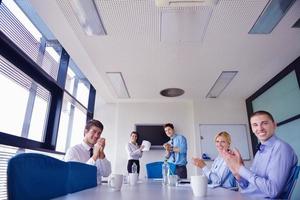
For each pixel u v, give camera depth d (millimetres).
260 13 2309
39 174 939
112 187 1464
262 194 1409
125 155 5039
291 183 1368
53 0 2158
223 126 5059
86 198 1022
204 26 2521
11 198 759
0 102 2186
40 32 2871
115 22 2459
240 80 4117
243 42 2861
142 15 2334
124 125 5266
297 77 3334
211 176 2230
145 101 5391
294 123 3535
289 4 2191
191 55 3203
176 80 4109
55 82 3121
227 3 2164
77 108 4461
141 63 3457
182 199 1019
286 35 2715
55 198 1022
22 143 2438
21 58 2365
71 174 1289
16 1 2309
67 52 3242
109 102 5477
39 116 2953
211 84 4297
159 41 2836
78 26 2559
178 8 2225
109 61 3400
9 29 2227
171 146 3738
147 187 1695
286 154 1409
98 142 2232
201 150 4922
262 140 1643
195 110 5203
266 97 4312
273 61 3406
